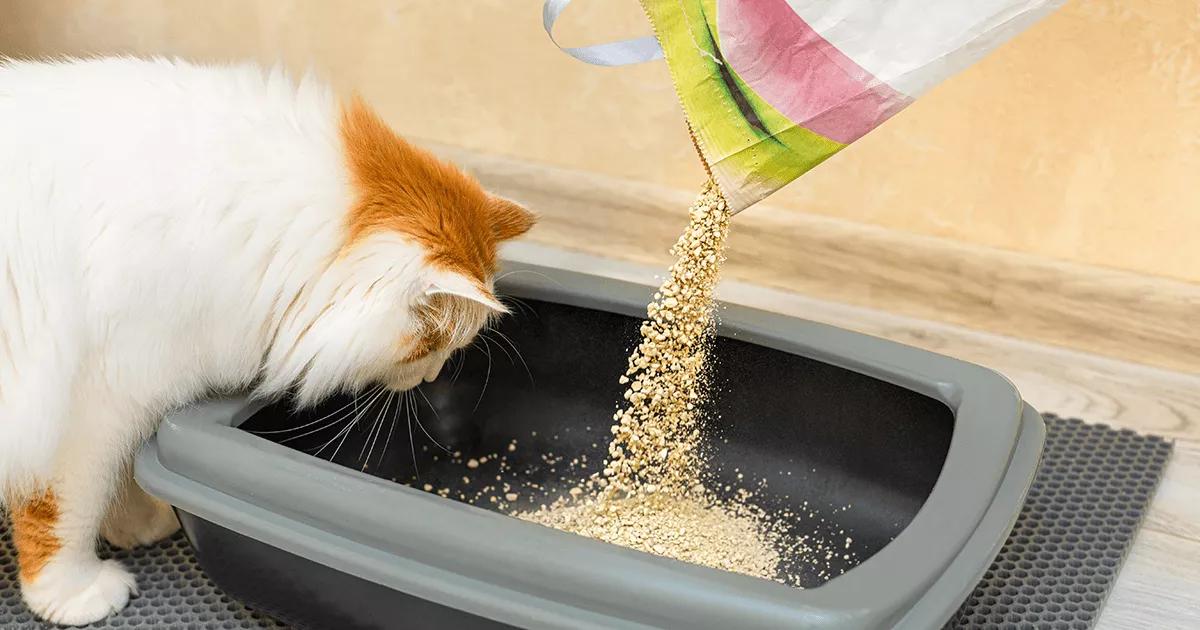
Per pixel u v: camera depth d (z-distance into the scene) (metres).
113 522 1.59
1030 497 1.68
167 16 2.20
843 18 1.36
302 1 2.13
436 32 2.09
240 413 1.51
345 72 2.15
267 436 1.54
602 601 1.36
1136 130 1.84
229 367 1.51
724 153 1.41
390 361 1.50
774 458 1.63
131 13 2.22
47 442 1.46
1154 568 1.62
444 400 1.68
